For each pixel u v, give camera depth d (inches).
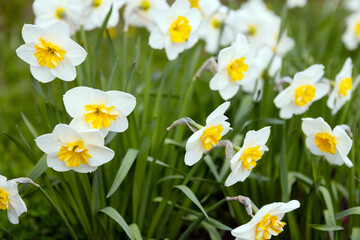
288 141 45.6
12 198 38.6
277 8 91.0
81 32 44.4
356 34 71.6
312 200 43.3
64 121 41.8
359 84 52.0
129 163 41.1
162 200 42.6
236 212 45.4
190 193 40.2
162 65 74.7
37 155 43.4
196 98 50.5
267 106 47.5
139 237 41.1
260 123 47.3
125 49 46.9
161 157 45.6
